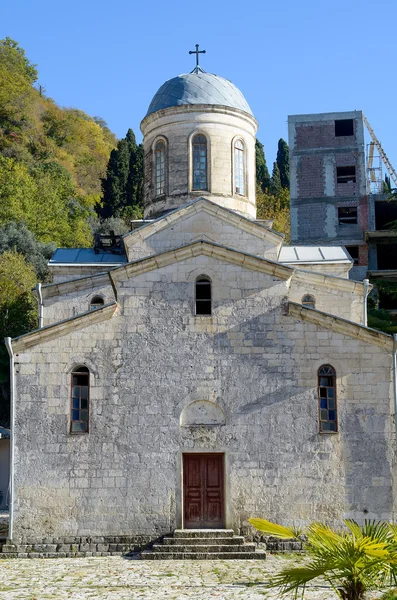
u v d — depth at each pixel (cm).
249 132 3556
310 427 2677
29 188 7700
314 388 2703
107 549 2591
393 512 2619
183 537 2570
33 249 6631
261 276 2780
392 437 2667
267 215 8206
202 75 3600
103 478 2645
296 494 2633
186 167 3403
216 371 2719
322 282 3272
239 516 2620
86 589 2025
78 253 3628
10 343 2702
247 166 3522
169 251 2775
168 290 2770
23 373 2711
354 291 3262
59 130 11131
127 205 8856
